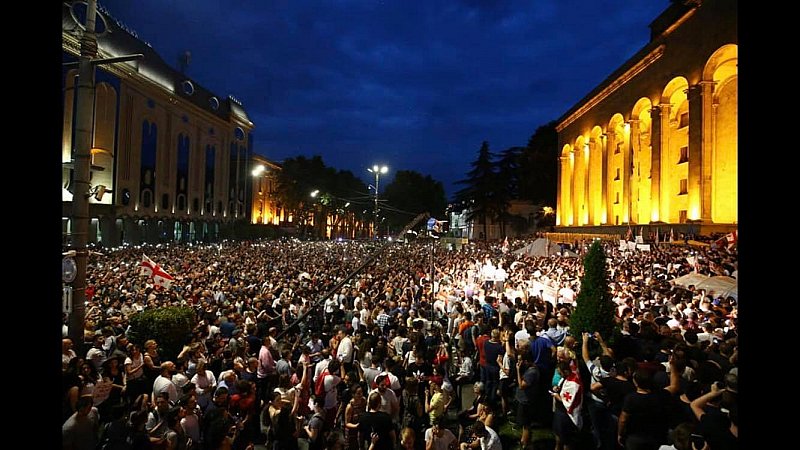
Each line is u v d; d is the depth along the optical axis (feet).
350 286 62.08
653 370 22.47
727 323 31.55
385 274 74.64
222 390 21.48
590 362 24.21
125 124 151.53
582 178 180.86
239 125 242.37
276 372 28.84
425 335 37.45
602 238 139.13
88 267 71.56
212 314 39.45
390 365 27.20
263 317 38.29
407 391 24.77
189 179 195.21
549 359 28.60
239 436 21.63
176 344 36.11
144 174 163.53
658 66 122.52
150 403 23.73
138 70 158.10
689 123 106.63
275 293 51.60
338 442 19.35
